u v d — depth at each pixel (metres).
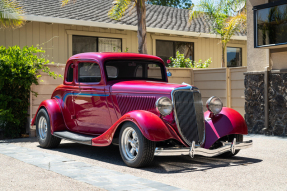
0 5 9.59
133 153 5.06
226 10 13.79
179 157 5.87
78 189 3.74
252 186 3.92
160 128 4.74
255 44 8.35
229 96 9.79
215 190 3.76
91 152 6.34
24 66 8.12
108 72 6.03
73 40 13.04
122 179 4.14
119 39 14.10
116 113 5.69
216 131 5.38
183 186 3.93
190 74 10.82
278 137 8.08
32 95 8.45
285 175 4.45
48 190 3.73
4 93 8.25
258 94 8.74
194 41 16.00
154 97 5.20
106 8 15.08
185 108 5.06
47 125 6.72
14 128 8.46
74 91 6.48
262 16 8.19
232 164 5.20
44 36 12.35
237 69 9.58
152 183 3.96
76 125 6.53
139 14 10.23
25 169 4.73
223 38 14.49
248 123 9.00
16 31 11.78
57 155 5.80
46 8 12.88
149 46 14.75
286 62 8.24
